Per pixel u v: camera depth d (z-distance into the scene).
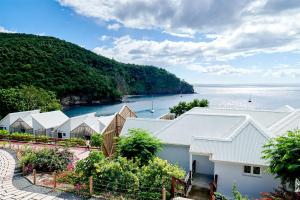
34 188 16.83
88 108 124.31
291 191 14.77
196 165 22.70
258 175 18.05
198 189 19.00
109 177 16.16
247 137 19.81
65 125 48.50
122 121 34.06
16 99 73.62
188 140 23.39
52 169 20.56
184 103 55.50
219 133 23.64
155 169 16.03
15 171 20.83
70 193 15.98
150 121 29.25
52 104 83.62
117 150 21.42
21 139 38.22
